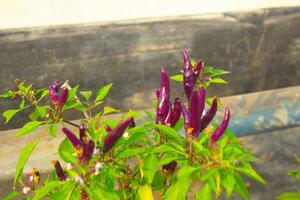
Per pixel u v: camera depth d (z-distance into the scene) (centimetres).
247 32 541
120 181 203
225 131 190
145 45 498
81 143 160
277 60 572
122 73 496
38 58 459
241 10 546
